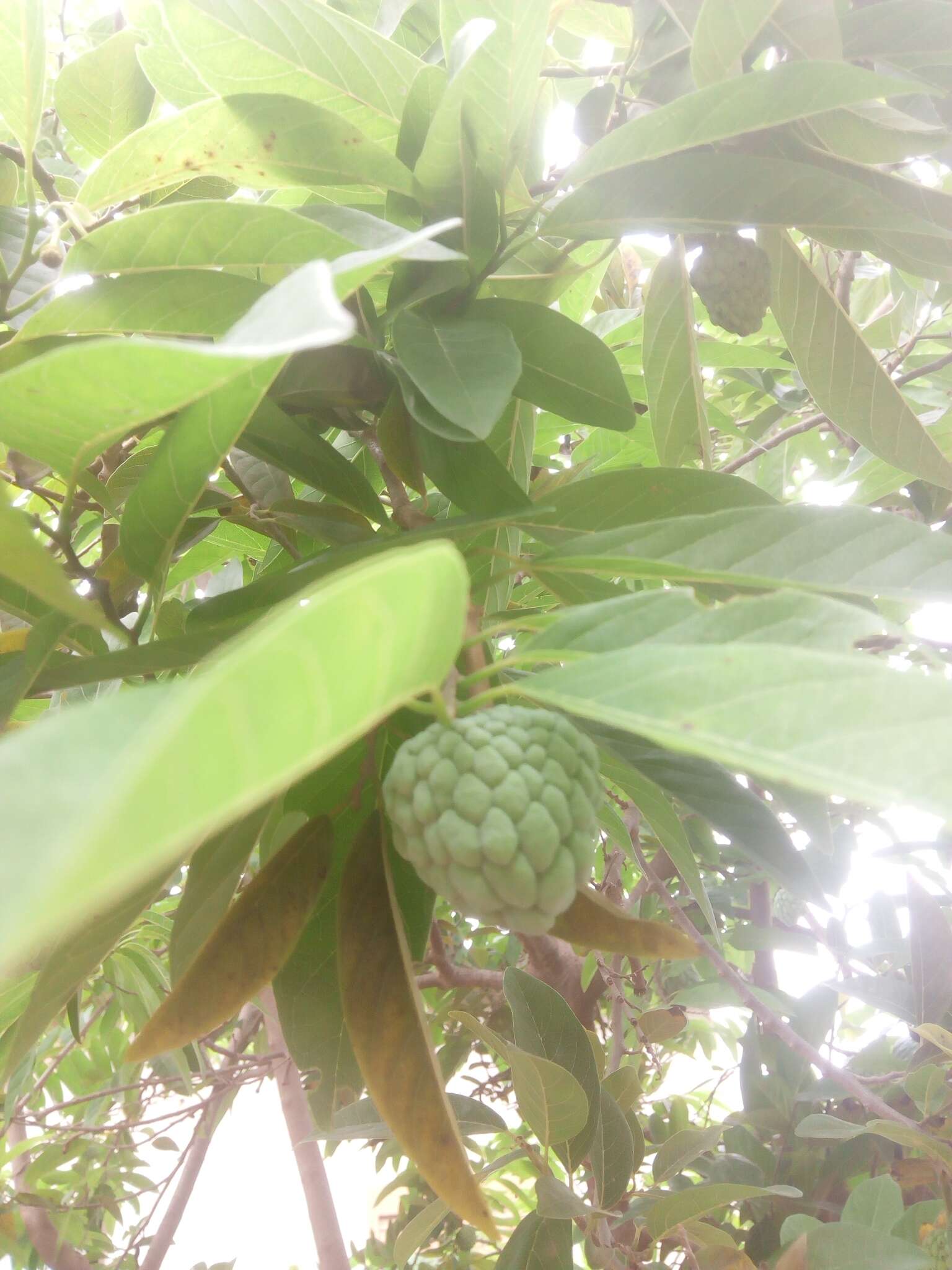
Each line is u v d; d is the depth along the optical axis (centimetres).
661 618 26
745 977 96
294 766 15
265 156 43
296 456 43
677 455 62
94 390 26
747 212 44
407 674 19
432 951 79
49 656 34
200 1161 98
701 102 40
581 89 76
